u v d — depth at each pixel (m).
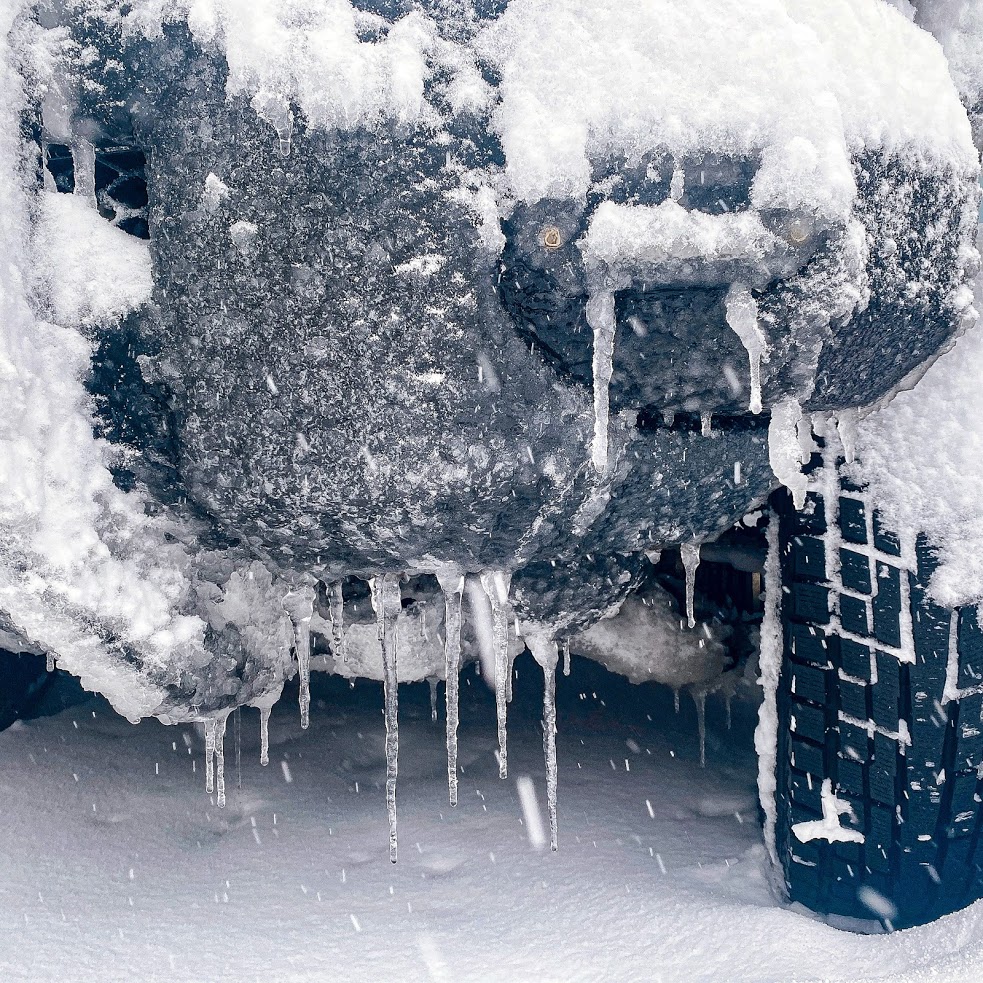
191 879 1.51
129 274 1.26
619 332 1.22
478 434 1.20
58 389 1.25
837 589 1.46
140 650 1.30
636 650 1.75
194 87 1.20
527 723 1.95
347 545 1.28
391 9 1.17
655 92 1.17
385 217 1.17
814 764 1.48
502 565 1.31
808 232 1.18
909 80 1.31
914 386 1.45
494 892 1.48
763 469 1.38
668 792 1.73
